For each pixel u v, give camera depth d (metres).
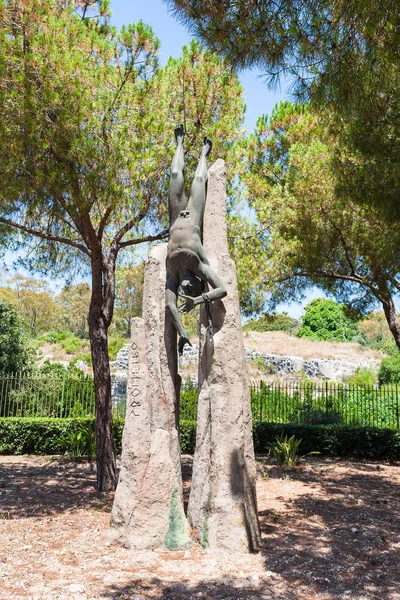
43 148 7.11
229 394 5.48
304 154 11.72
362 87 5.90
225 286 5.70
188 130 8.97
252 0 5.41
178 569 4.72
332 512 7.23
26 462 11.73
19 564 4.87
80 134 7.42
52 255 10.64
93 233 8.86
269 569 4.77
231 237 10.89
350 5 4.82
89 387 15.31
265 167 13.66
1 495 8.20
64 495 8.27
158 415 5.70
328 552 5.32
